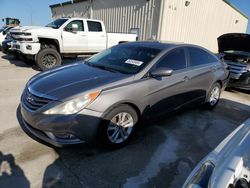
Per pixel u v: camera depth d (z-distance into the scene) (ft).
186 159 9.48
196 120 13.79
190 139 11.24
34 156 8.80
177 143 10.73
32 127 8.72
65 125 8.06
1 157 8.58
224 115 15.15
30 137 10.11
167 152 9.87
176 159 9.42
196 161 9.39
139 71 10.18
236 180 4.34
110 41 30.86
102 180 7.86
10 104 14.08
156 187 7.73
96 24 29.19
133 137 10.88
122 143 9.81
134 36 33.91
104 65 11.41
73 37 26.99
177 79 11.63
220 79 15.52
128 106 9.55
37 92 8.71
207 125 13.16
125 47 12.74
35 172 7.94
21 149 9.18
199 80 13.39
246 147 5.36
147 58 10.98
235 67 21.35
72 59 31.83
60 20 27.73
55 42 25.90
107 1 43.50
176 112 12.51
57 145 8.34
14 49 25.93
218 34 51.96
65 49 26.78
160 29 35.01
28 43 23.98
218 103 17.90
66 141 8.29
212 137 11.67
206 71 13.96
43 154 8.97
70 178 7.81
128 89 9.32
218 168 4.73
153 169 8.66
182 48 12.64
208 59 14.79
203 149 10.39
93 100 8.39
